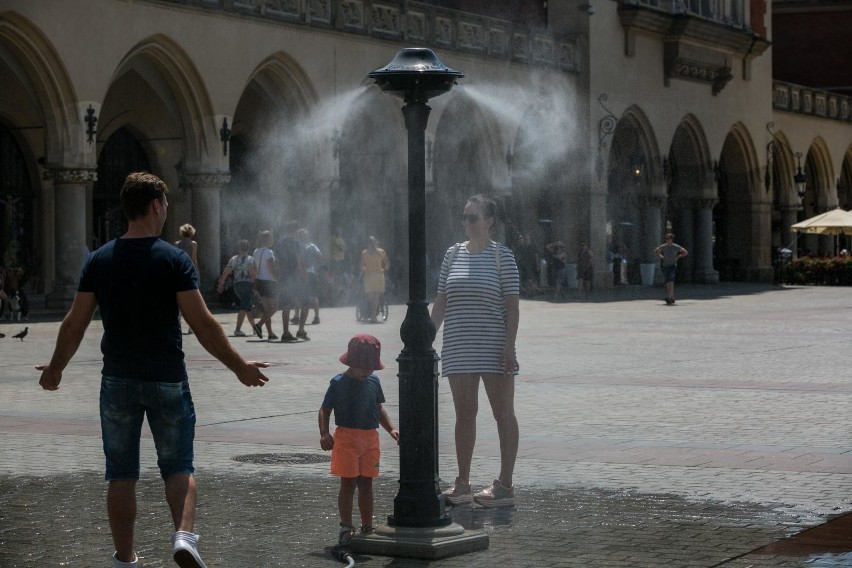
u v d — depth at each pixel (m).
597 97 49.25
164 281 6.79
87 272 6.91
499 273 9.45
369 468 8.19
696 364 20.41
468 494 9.52
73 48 31.14
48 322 28.70
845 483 10.23
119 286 6.78
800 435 12.79
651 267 53.72
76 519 9.02
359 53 39.22
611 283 50.28
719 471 10.77
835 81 74.06
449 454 11.75
